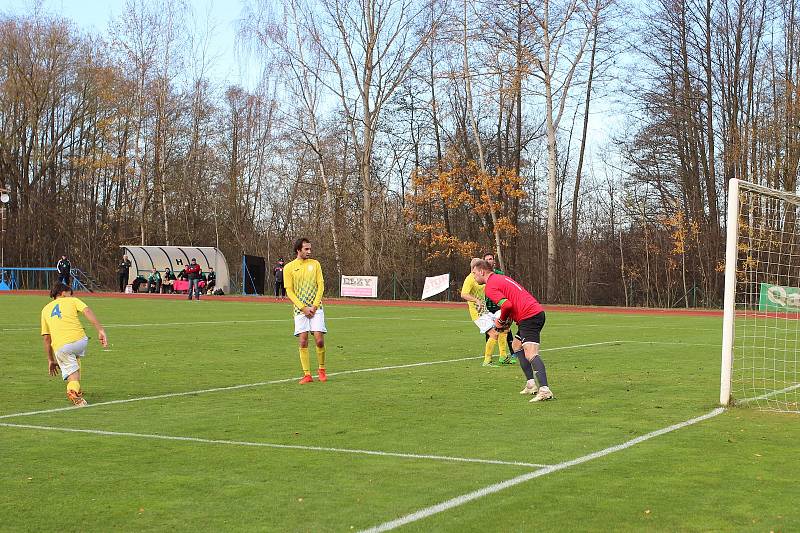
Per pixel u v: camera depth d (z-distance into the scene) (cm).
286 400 1066
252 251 6231
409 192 5981
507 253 5253
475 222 5897
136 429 866
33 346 1723
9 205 6084
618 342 2000
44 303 3506
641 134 5069
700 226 4897
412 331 2288
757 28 4856
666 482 650
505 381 1256
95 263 6025
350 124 5009
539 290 5050
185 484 645
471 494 613
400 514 564
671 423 907
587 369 1419
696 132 4991
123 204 6303
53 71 5934
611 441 807
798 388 1229
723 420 930
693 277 4831
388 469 692
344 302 4475
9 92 5831
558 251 4853
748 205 1197
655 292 4981
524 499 601
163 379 1263
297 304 1223
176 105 5869
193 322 2508
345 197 5334
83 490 629
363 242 5212
